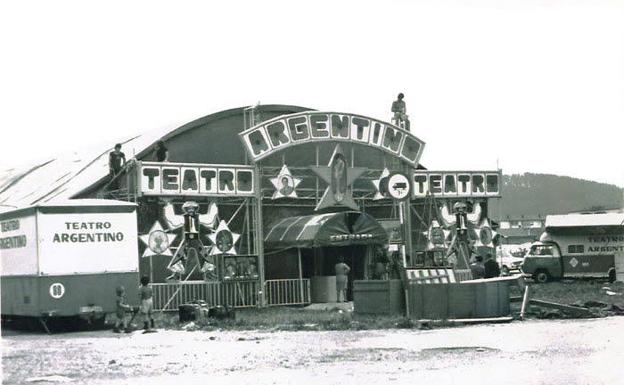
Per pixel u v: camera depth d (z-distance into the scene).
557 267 50.69
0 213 26.70
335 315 27.05
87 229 24.84
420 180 38.19
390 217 39.50
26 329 26.77
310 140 34.94
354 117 36.03
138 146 36.72
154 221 32.78
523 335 19.66
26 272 24.91
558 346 17.31
